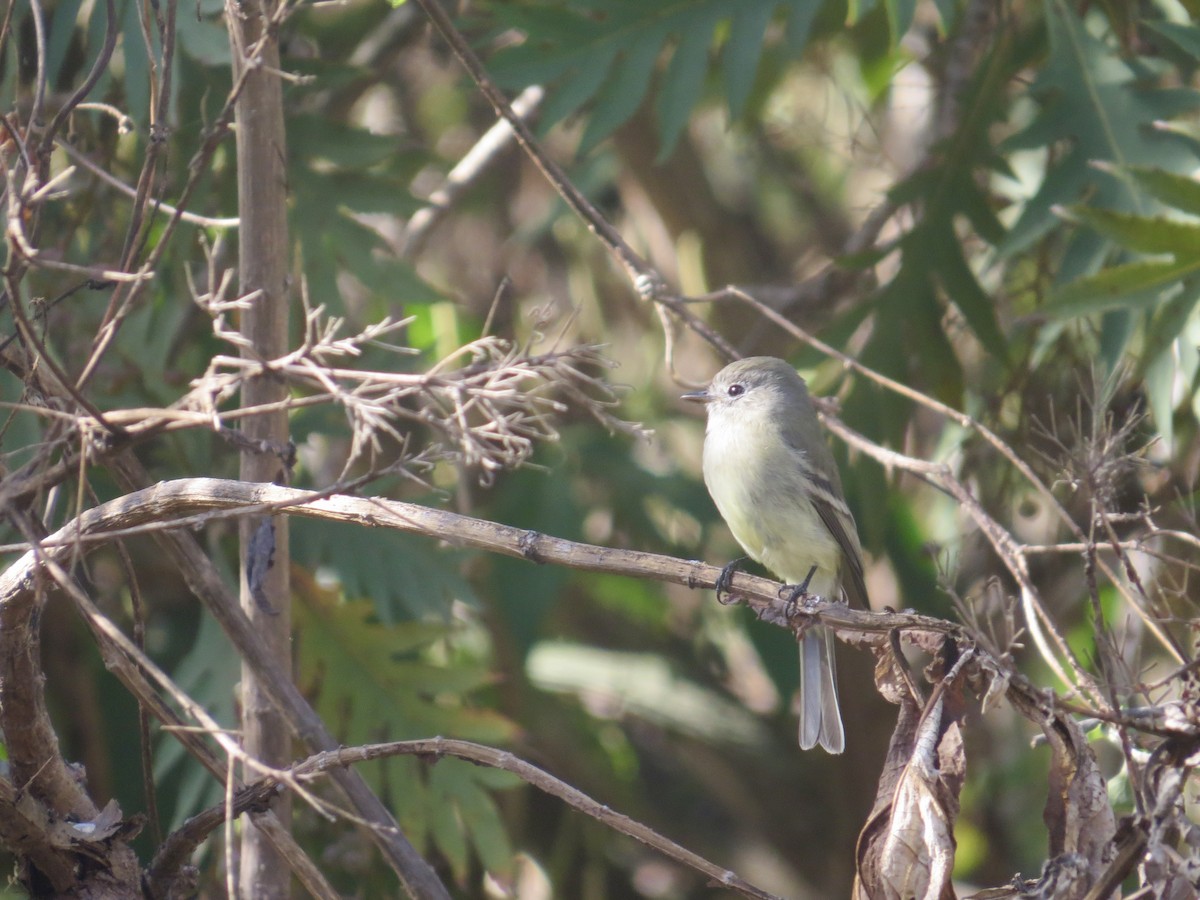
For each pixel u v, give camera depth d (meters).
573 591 17.09
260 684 6.93
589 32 10.81
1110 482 7.31
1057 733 6.14
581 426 15.50
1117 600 11.97
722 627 16.28
